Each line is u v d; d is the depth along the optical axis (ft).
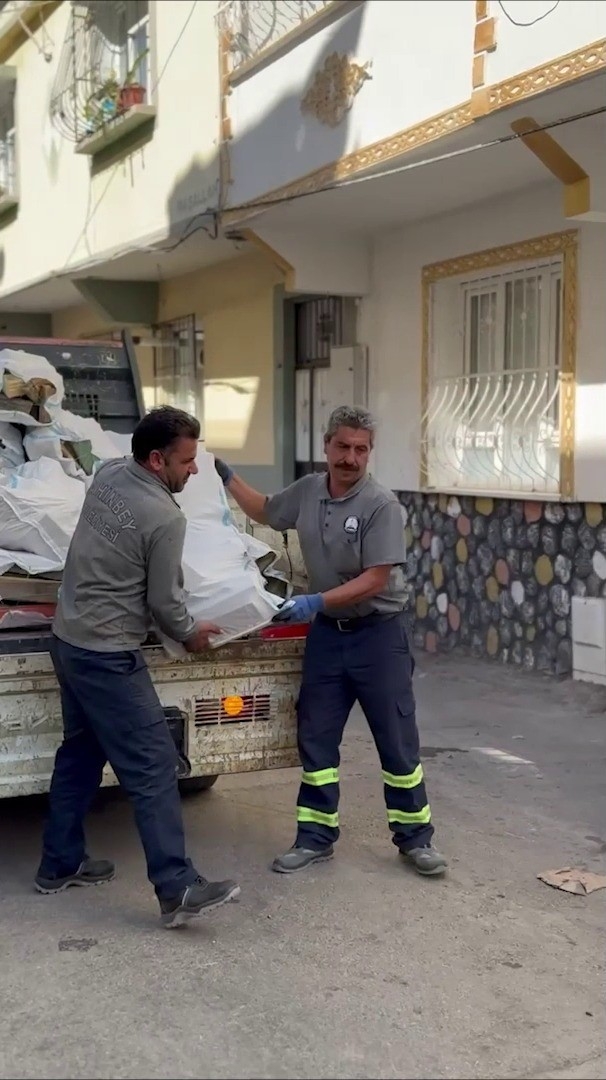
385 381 31.09
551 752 20.66
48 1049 10.55
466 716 23.11
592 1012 11.39
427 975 12.10
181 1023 11.02
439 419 29.12
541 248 25.09
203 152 31.63
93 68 39.68
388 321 30.78
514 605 26.84
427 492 29.30
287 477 36.11
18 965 12.23
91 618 12.82
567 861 15.47
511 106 20.11
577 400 24.32
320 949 12.69
